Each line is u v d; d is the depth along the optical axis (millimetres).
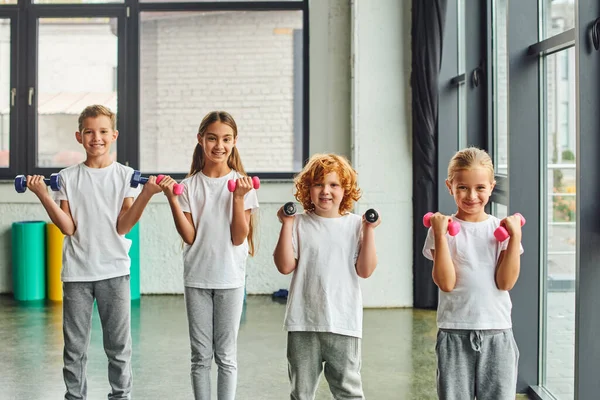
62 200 3418
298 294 2936
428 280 6223
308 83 6730
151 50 6828
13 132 6828
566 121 3549
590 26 3027
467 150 2826
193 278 3340
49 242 6496
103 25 6816
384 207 6262
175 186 3299
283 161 6855
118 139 6816
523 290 3953
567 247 3580
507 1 3867
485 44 4746
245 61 6820
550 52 3738
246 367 4477
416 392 4008
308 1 6699
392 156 6242
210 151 3352
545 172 3869
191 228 3348
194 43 6824
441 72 5992
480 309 2748
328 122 6684
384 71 6227
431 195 6102
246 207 3383
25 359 4594
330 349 2904
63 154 6863
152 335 5250
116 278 3426
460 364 2766
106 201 3420
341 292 2922
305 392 2934
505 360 2746
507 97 3879
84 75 6832
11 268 6840
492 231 2799
